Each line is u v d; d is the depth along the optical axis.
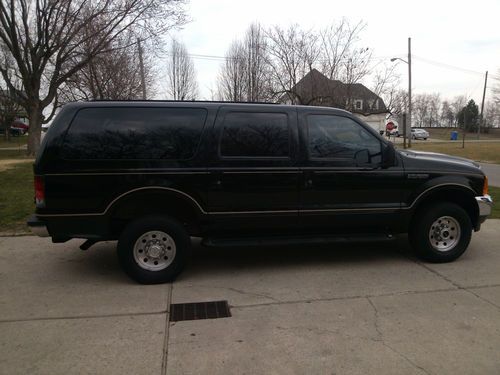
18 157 20.64
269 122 4.73
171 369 2.96
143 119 4.48
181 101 4.64
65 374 2.91
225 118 4.63
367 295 4.25
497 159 22.38
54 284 4.58
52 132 4.34
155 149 4.46
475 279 4.69
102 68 19.98
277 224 4.84
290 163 4.74
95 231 4.45
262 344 3.29
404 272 4.93
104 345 3.29
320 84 18.83
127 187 4.40
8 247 5.92
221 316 3.79
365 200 4.97
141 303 4.07
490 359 3.08
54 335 3.44
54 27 19.19
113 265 5.22
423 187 5.07
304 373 2.92
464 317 3.74
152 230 4.52
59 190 4.33
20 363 3.04
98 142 4.38
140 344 3.30
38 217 4.36
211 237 4.82
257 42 23.47
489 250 5.78
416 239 5.22
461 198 5.38
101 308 3.96
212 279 4.73
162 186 4.45
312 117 4.86
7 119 40.88
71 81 21.19
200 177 4.54
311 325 3.61
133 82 20.91
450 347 3.24
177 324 3.64
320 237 5.02
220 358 3.10
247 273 4.93
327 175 4.82
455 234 5.26
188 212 4.73
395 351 3.19
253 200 4.70
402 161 5.06
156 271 4.55
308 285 4.54
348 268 5.09
